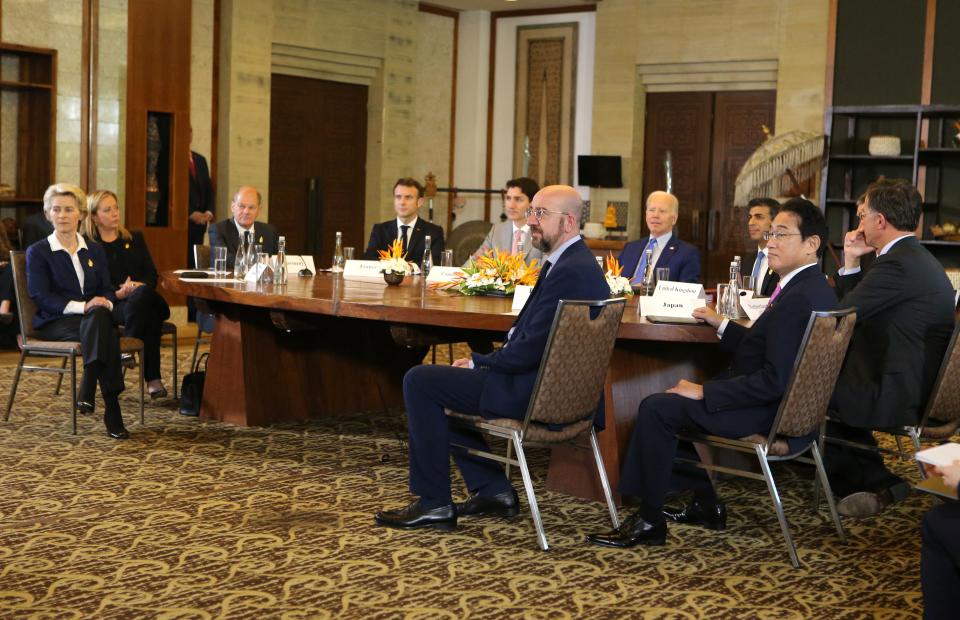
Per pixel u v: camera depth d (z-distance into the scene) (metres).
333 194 11.88
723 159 11.37
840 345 3.60
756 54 10.84
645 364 4.38
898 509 4.36
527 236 6.23
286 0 10.95
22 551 3.52
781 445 3.61
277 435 5.35
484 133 12.66
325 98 11.69
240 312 5.53
